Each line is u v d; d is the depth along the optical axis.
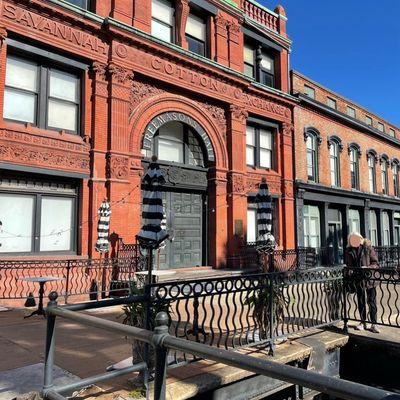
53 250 10.89
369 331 7.19
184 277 12.38
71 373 4.82
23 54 10.68
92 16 11.46
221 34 15.72
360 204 23.33
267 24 18.55
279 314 6.05
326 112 20.83
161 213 8.09
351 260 7.90
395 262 21.34
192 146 15.01
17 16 10.20
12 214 10.29
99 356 5.53
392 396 1.27
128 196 12.04
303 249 17.64
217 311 8.86
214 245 14.75
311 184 19.06
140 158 12.56
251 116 17.03
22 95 10.65
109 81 12.01
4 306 9.52
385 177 27.06
